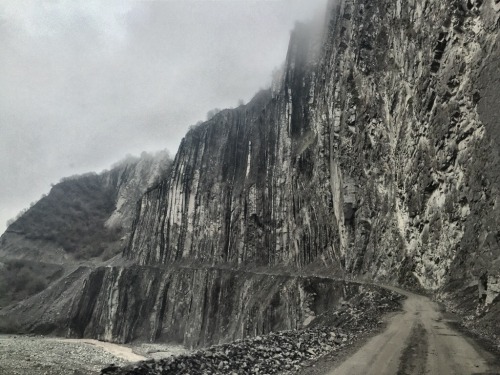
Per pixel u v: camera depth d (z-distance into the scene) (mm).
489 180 29984
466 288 29953
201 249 97938
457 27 38062
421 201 43062
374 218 55719
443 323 22109
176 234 107312
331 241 66438
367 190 58031
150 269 100938
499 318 19469
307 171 78812
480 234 30594
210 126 119375
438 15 41656
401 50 51281
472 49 35594
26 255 150750
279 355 15258
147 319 89688
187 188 111312
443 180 39094
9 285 127750
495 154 29500
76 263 145500
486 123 31578
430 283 39750
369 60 61531
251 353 14992
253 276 75000
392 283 47031
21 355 57312
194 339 76062
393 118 52531
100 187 195250
